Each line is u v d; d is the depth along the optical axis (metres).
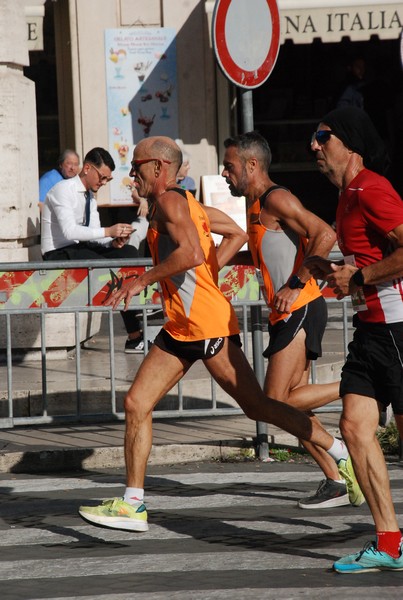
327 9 40.22
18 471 23.83
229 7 23.16
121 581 16.03
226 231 20.17
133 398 18.22
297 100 49.09
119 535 18.59
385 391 16.08
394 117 48.97
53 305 24.95
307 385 19.97
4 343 30.73
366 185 15.84
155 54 42.31
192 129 42.56
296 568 16.41
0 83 31.03
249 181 19.81
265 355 20.03
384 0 40.22
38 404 26.70
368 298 15.94
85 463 24.03
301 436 19.38
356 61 47.62
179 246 17.80
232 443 24.58
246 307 24.31
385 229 15.68
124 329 35.41
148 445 18.25
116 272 25.03
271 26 23.53
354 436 15.99
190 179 42.66
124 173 42.50
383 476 15.97
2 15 31.05
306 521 19.16
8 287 24.81
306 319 19.62
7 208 31.19
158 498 21.08
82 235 30.39
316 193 49.72
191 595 15.24
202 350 18.31
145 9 42.25
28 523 19.53
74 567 16.80
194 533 18.58
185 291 18.20
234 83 23.36
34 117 32.81
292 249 19.56
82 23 42.28
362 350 16.08
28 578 16.33
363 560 16.03
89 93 42.44
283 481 22.31
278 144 49.22
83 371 28.67
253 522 19.17
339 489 20.06
